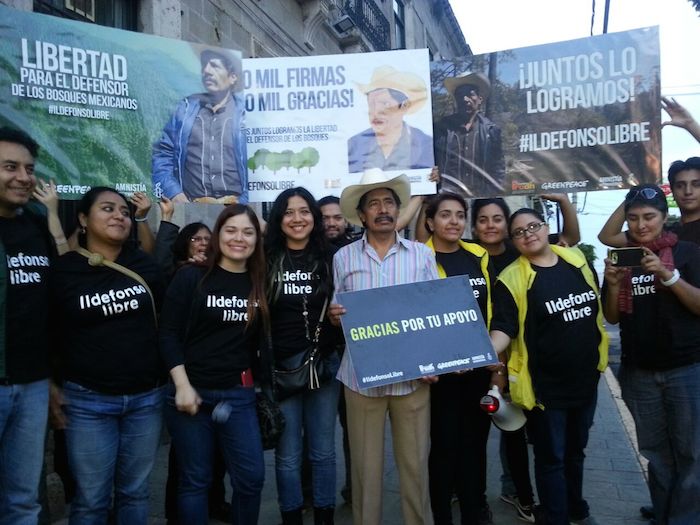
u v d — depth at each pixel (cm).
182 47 372
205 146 380
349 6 1022
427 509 289
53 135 320
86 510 252
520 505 357
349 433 295
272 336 301
